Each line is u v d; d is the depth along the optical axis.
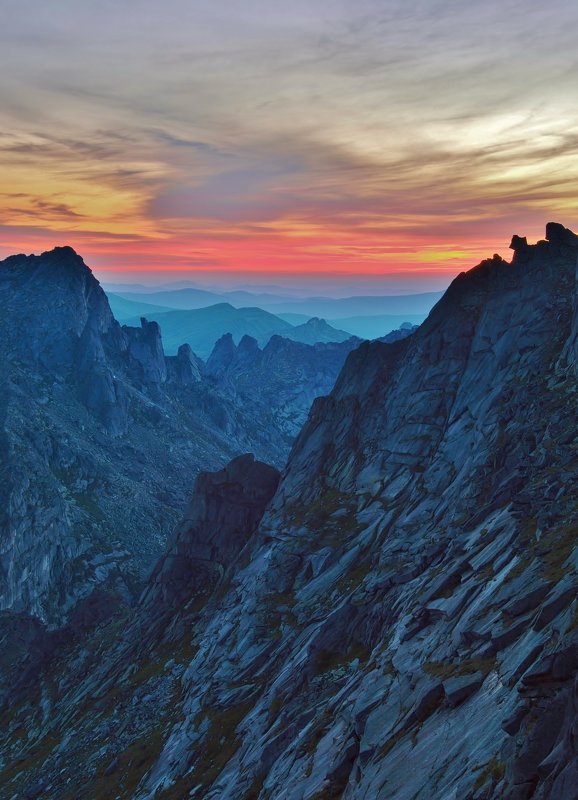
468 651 32.06
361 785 30.02
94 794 63.25
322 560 72.44
